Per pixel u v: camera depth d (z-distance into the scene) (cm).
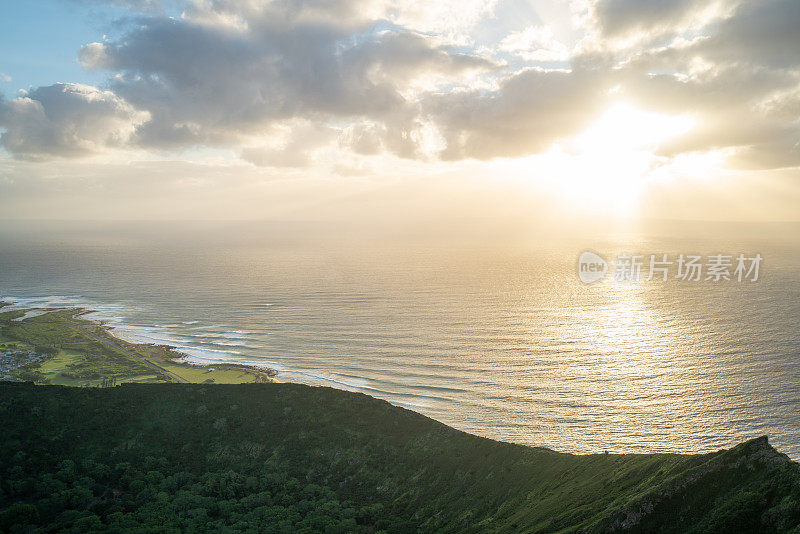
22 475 9550
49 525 8275
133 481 9794
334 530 8594
